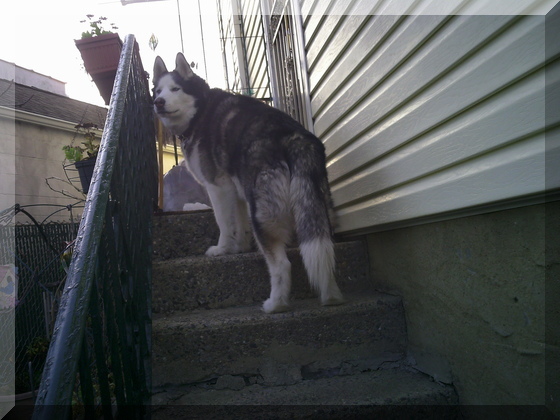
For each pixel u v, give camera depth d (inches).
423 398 75.9
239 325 87.9
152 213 120.3
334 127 119.5
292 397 78.6
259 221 102.1
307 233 93.4
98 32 168.1
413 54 78.7
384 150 92.4
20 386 181.2
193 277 103.2
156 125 163.9
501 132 59.3
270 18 199.2
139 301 74.8
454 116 69.4
